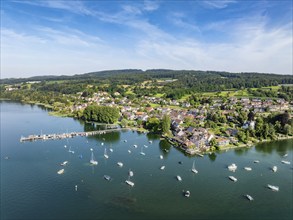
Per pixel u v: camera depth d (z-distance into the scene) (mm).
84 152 172000
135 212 99375
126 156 164000
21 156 162500
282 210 102000
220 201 108312
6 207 102125
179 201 107938
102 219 94750
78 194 112625
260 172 139500
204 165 148875
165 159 158625
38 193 113375
